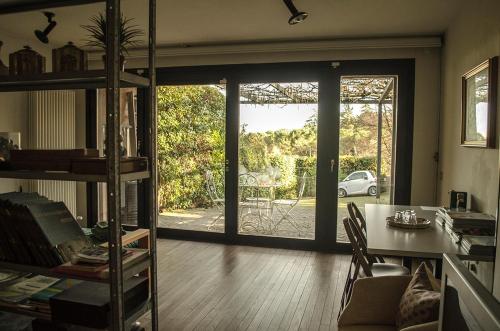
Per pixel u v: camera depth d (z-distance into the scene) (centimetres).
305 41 452
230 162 497
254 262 419
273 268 399
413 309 157
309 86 471
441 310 101
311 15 366
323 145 466
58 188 502
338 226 470
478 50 290
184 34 436
